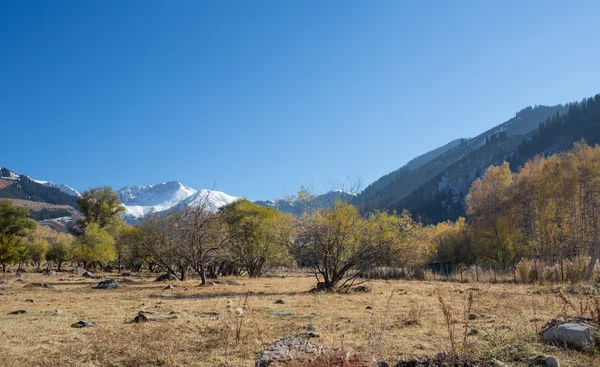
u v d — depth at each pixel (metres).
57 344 8.27
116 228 71.88
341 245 21.00
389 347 7.10
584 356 5.77
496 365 5.37
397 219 21.78
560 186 48.81
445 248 63.56
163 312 12.64
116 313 12.91
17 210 66.19
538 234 50.00
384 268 36.50
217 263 36.25
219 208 42.44
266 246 39.69
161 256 35.97
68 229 73.94
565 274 23.80
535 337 6.74
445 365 5.47
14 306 15.36
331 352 5.63
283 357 5.39
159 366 6.67
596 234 46.69
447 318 6.18
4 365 6.81
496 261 55.50
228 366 6.45
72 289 24.88
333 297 16.83
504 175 71.06
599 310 6.96
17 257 53.41
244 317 11.10
